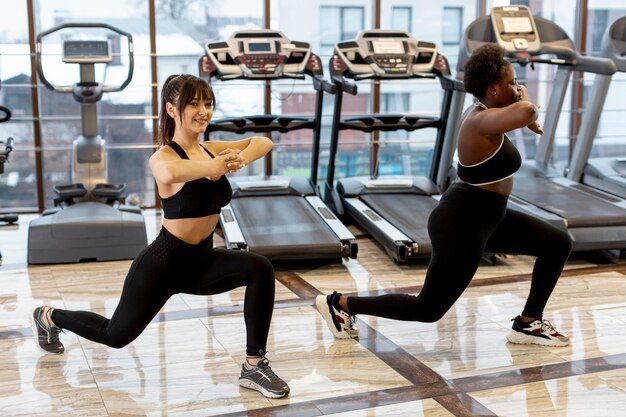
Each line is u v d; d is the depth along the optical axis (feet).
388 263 17.21
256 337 10.39
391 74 19.40
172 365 11.50
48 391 10.62
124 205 19.12
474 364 11.51
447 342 12.37
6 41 21.91
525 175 21.03
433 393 10.55
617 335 12.67
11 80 22.16
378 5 23.97
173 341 12.43
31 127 22.41
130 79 19.26
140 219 17.78
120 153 23.32
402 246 16.30
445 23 24.85
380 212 18.66
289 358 11.75
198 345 12.27
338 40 24.29
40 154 22.38
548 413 9.93
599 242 16.89
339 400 10.34
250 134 24.64
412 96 25.27
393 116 20.34
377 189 20.40
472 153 10.53
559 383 10.84
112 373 11.21
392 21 24.41
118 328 10.23
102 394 10.53
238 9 23.38
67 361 11.63
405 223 17.71
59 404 10.23
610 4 25.34
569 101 25.66
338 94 19.84
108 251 17.24
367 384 10.84
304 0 23.68
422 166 25.64
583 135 20.61
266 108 24.04
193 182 9.55
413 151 25.44
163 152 9.63
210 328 13.00
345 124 20.17
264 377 10.43
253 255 10.21
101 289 15.20
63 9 22.24
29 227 17.13
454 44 25.11
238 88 23.77
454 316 13.57
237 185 20.18
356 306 12.03
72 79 22.59
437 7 24.63
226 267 10.14
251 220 17.84
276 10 23.57
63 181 22.90
